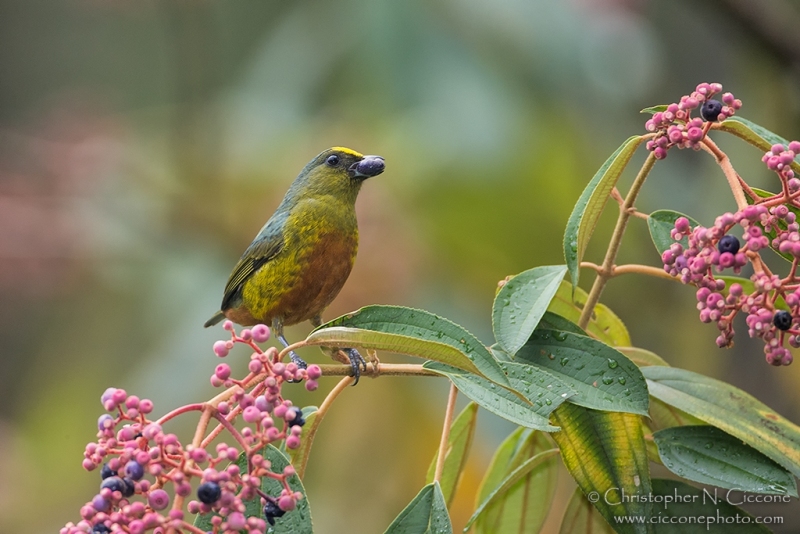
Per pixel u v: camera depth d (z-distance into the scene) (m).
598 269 5.60
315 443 10.80
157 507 4.19
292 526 4.81
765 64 10.57
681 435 5.53
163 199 12.97
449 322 4.99
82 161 12.95
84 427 13.50
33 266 12.89
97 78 20.27
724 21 10.72
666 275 5.42
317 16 13.77
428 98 12.58
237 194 12.88
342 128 12.68
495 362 4.87
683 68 13.63
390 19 12.73
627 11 12.66
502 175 12.06
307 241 8.37
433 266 11.66
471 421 6.20
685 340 11.23
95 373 13.35
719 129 5.03
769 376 10.88
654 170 12.63
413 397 10.88
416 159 12.17
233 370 11.43
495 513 6.47
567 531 6.11
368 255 11.14
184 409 4.47
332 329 4.91
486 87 12.43
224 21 16.33
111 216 12.94
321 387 10.89
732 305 4.52
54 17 20.33
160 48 20.23
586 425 5.32
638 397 5.13
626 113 13.34
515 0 12.41
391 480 10.66
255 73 13.99
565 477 10.79
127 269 12.91
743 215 4.40
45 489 13.55
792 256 4.61
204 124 13.24
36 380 16.83
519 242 12.16
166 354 11.88
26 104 20.39
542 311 5.38
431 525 5.05
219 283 12.49
